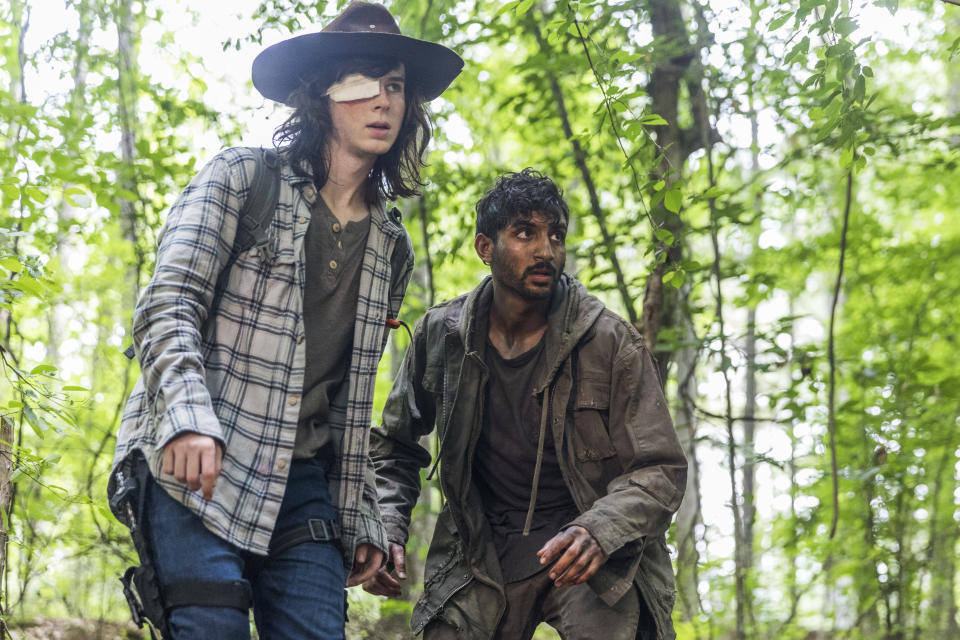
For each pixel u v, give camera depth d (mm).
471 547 2955
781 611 7840
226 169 2219
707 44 5438
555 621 2977
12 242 4098
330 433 2346
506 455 2947
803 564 7699
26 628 5852
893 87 11719
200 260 2098
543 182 2838
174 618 1999
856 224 8172
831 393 4090
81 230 6230
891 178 9461
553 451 2910
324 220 2316
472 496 2982
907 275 8195
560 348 2836
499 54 9734
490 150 10227
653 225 4051
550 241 2801
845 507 7332
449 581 3010
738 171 7555
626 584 2746
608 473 2863
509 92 8945
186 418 1886
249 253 2205
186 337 1994
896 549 7523
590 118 6934
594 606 2824
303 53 2365
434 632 3016
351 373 2344
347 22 2492
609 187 6609
